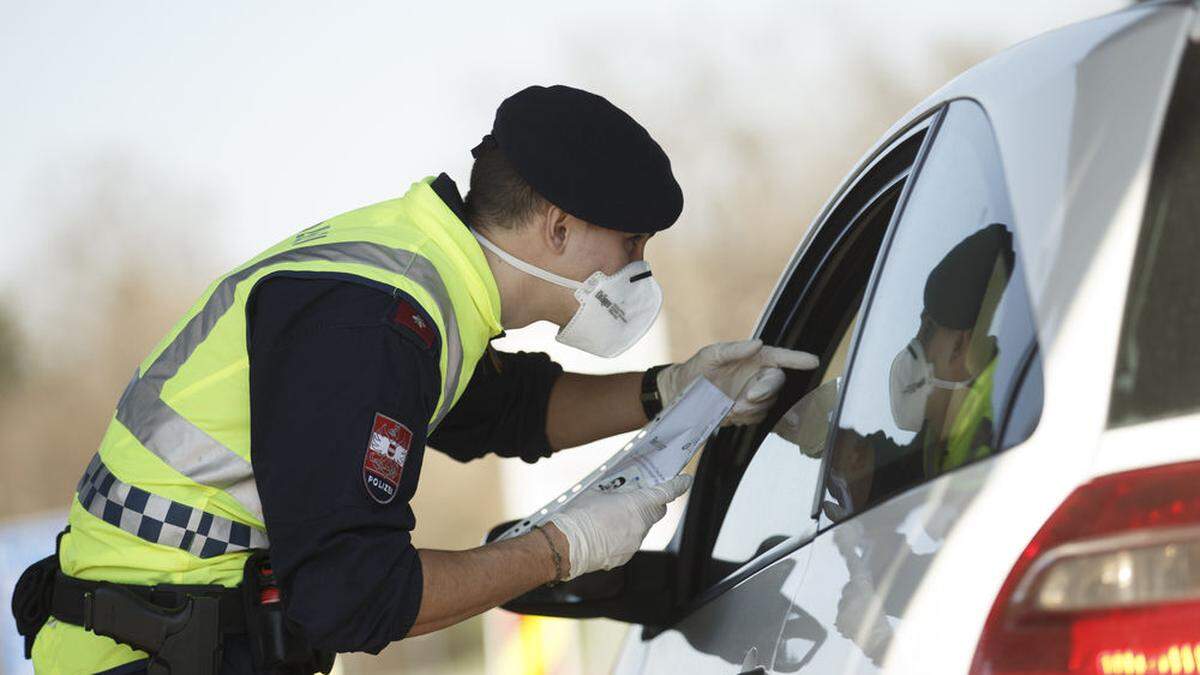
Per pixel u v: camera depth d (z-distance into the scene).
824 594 3.71
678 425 5.42
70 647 5.13
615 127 5.31
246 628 4.98
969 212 3.79
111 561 5.02
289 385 4.64
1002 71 4.06
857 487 3.87
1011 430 3.09
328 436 4.57
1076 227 3.20
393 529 4.64
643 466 5.38
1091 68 3.52
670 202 5.40
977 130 3.97
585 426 6.66
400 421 4.66
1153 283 2.99
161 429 5.00
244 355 4.95
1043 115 3.58
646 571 5.59
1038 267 3.24
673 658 5.18
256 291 4.84
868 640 3.30
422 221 5.27
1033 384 3.08
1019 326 3.23
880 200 5.07
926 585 3.14
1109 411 2.91
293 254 4.98
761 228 56.62
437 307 4.93
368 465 4.57
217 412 4.95
